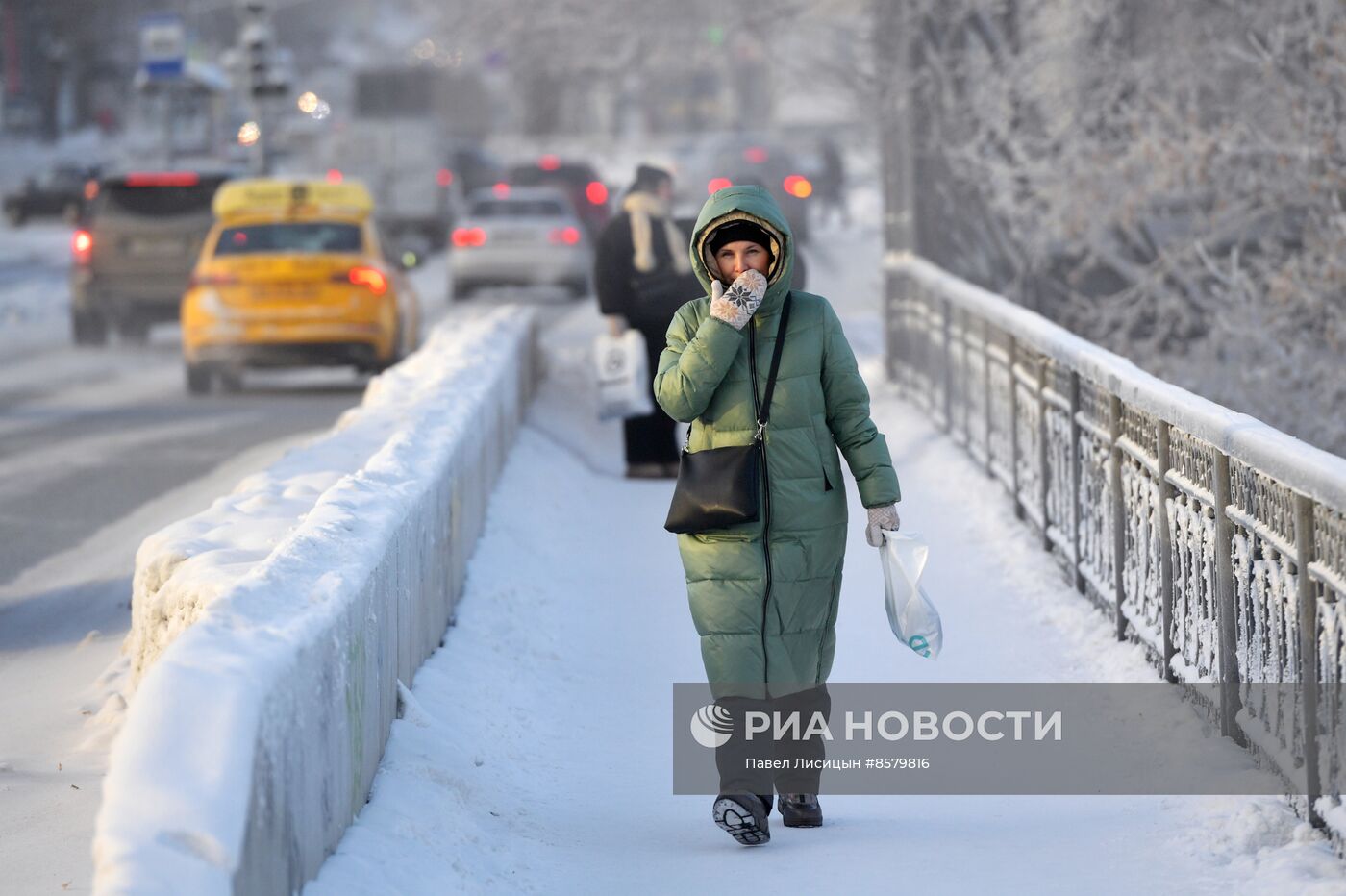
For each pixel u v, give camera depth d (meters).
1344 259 38.00
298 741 12.42
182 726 10.67
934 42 50.78
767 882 15.05
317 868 13.26
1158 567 21.33
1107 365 23.08
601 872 15.49
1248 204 42.00
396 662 18.34
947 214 50.03
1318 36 37.94
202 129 143.88
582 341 72.06
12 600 27.98
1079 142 45.34
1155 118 43.12
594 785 18.52
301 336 57.09
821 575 16.09
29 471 41.59
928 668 22.97
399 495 19.53
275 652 11.93
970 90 48.84
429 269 129.38
